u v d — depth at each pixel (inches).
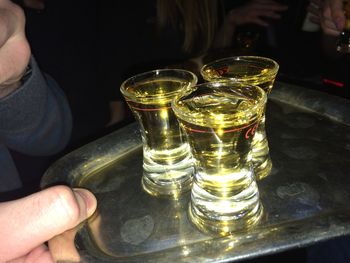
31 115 11.0
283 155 9.0
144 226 7.5
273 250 6.5
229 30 21.5
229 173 6.9
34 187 13.8
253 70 8.8
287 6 21.0
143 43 21.6
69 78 18.7
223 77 8.4
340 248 10.9
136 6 21.4
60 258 6.6
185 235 7.1
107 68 21.2
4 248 6.3
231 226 7.1
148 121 7.9
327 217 7.0
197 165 7.1
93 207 7.4
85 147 10.1
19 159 14.9
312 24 19.3
